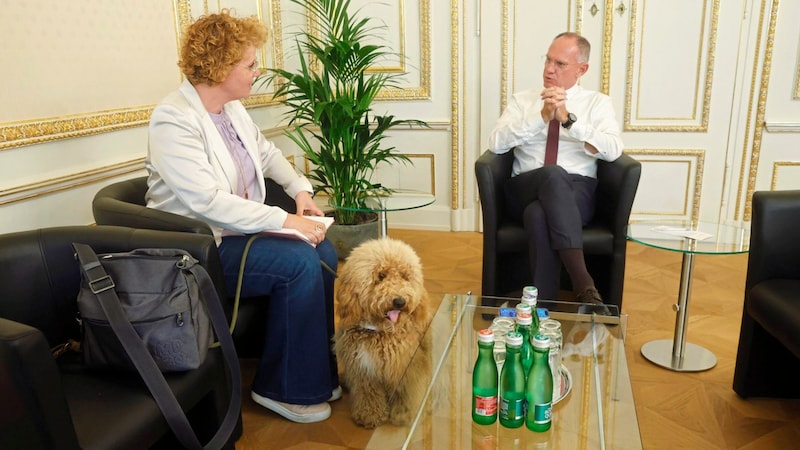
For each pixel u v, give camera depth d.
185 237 1.31
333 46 2.68
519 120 2.37
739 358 1.73
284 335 1.60
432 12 3.29
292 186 1.92
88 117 1.87
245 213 1.57
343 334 1.62
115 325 1.13
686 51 3.14
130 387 1.15
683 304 1.90
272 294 1.61
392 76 3.44
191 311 1.20
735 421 1.63
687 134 3.26
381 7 3.35
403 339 1.57
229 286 1.61
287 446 1.54
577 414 1.22
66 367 1.23
